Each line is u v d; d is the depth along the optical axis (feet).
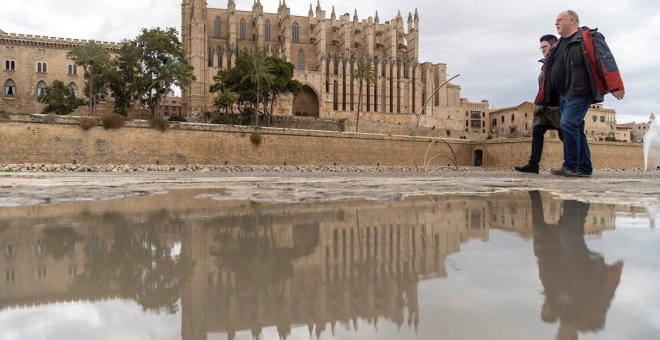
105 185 52.06
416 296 7.59
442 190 38.93
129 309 6.94
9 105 310.45
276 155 185.68
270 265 10.24
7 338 5.64
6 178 76.74
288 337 5.67
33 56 316.40
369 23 427.33
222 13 400.88
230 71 272.51
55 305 7.14
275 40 414.82
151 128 165.78
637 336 5.63
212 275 9.31
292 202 27.50
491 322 6.21
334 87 393.29
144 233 15.42
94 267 10.12
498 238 13.82
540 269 9.55
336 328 6.04
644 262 10.12
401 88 413.18
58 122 152.25
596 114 468.34
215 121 269.85
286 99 346.33
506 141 215.51
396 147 208.44
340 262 10.53
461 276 9.00
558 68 61.21
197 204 26.55
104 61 239.50
